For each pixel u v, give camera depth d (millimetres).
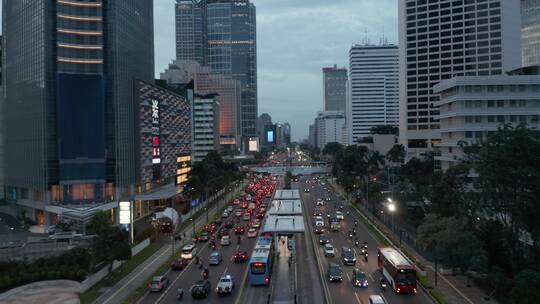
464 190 83375
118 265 80250
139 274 75812
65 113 126750
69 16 128000
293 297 61906
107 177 130875
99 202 125000
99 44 130500
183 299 62656
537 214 65688
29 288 68938
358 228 116062
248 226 119750
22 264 73125
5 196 155500
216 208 152375
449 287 66000
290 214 88938
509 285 60375
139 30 150250
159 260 85312
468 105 128125
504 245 72250
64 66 127625
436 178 105125
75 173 127812
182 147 199750
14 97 142250
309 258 85500
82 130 128250
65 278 71312
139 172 142875
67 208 115875
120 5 135000
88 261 73562
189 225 122375
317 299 61375
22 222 126062
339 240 101750
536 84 126875
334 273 69938
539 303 50938
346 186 173250
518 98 126812
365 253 83312
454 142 130875
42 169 125438
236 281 70875
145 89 148375
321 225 112188
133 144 140625
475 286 66312
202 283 64938
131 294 64000
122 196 133250
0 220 134250
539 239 67875
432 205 86688
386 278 69625
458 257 70125
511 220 70125
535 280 51625
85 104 128500
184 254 85875
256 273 67500
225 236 98438
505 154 66250
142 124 145125
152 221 119000
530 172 63781
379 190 137625
